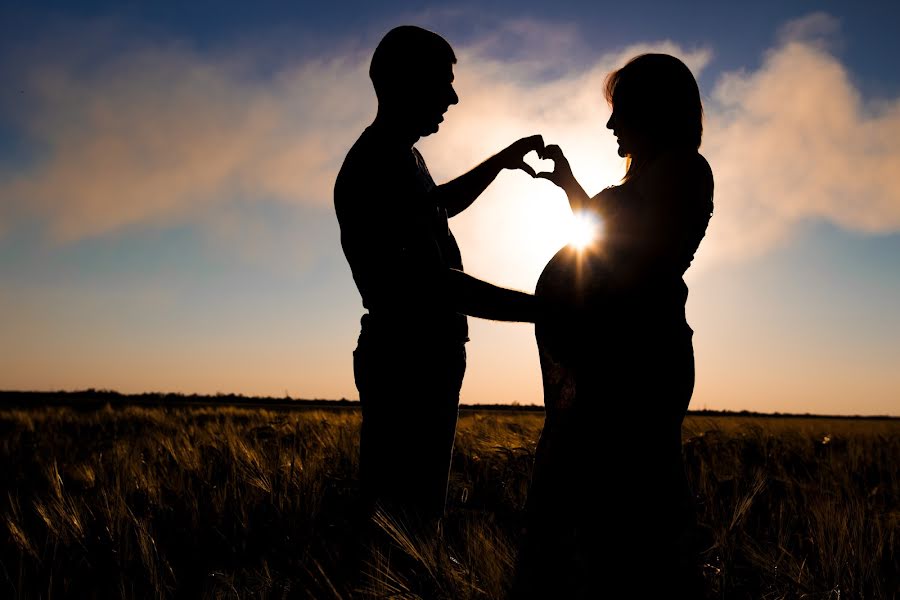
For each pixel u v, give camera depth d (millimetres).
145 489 4445
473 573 2551
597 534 2031
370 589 2559
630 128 2264
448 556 2623
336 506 3930
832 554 2867
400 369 3027
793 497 4523
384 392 3066
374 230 2871
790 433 9961
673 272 2062
